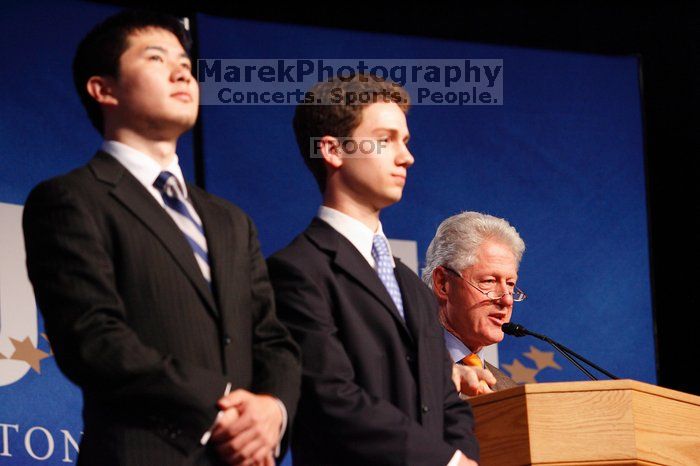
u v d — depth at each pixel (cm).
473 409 959
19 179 1336
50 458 1278
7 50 1368
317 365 860
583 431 912
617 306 1592
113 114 842
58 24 1404
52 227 777
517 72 1633
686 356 1700
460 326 1276
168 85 839
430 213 1545
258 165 1478
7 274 1303
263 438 752
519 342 1540
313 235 931
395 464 846
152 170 827
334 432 850
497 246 1280
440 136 1577
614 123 1656
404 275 959
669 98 1748
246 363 801
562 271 1584
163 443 745
